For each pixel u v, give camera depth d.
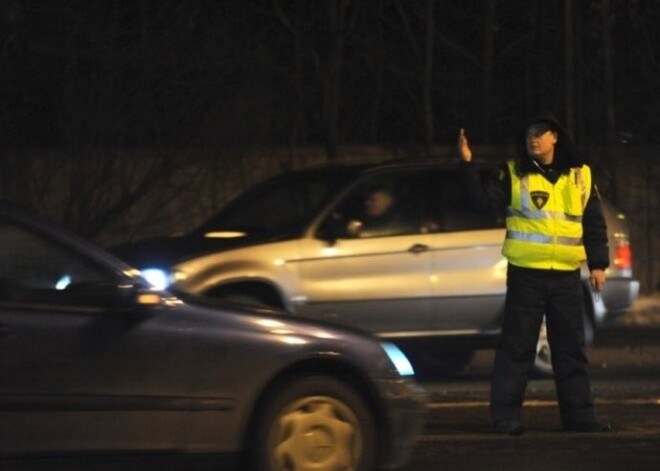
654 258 58.69
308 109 65.31
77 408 18.72
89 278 19.08
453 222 33.41
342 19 64.62
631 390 32.28
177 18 54.09
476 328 33.41
